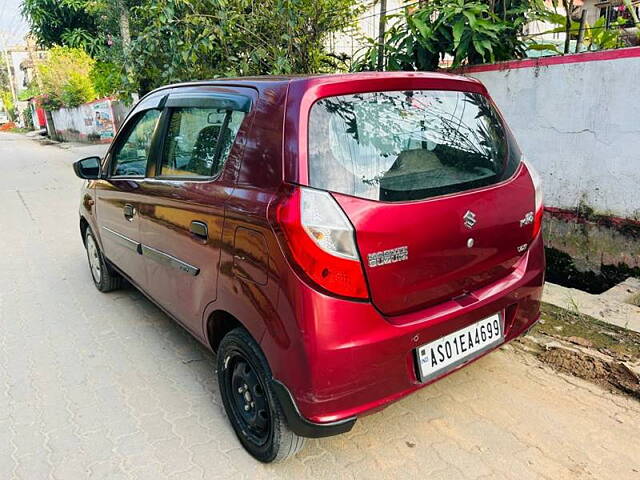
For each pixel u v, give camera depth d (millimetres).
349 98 2148
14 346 3689
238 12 6172
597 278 4258
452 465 2361
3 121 49469
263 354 2201
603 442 2461
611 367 2904
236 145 2342
